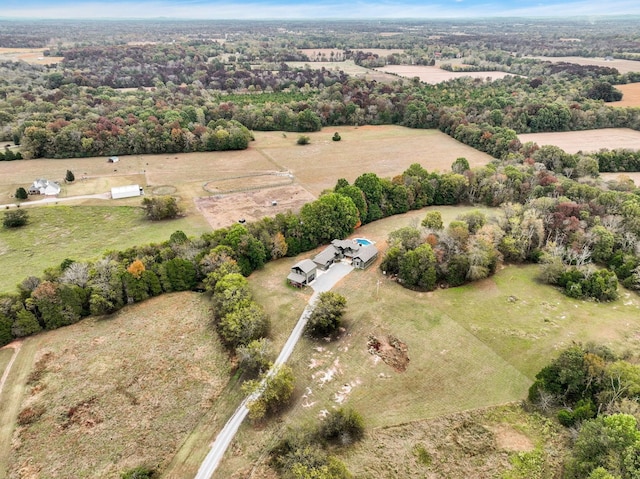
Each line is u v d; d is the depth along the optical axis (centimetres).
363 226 9262
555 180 9669
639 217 7894
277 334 6000
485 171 10319
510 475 4147
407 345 5812
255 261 7450
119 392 5094
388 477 4153
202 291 6988
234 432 4616
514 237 7850
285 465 4147
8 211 8869
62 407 4894
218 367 5475
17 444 4481
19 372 5338
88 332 6041
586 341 5766
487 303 6644
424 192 10069
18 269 7388
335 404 4931
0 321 5728
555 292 6912
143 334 6009
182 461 4316
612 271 7194
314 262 7581
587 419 4412
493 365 5450
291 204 10125
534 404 4872
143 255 7125
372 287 7081
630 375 4472
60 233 8681
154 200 9294
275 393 4728
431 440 4516
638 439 3650
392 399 5000
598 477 3503
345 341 5891
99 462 4312
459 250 7338
